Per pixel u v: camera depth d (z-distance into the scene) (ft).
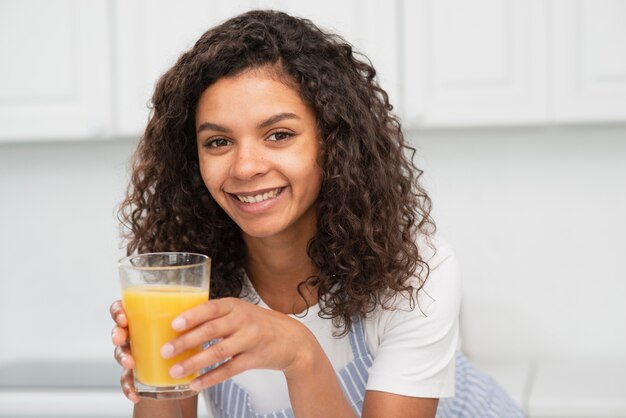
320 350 3.38
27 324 9.44
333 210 3.90
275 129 3.61
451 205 8.63
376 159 3.99
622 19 7.43
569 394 7.06
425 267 3.97
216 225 4.21
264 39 3.64
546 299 8.56
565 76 7.54
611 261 8.45
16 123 8.18
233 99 3.56
